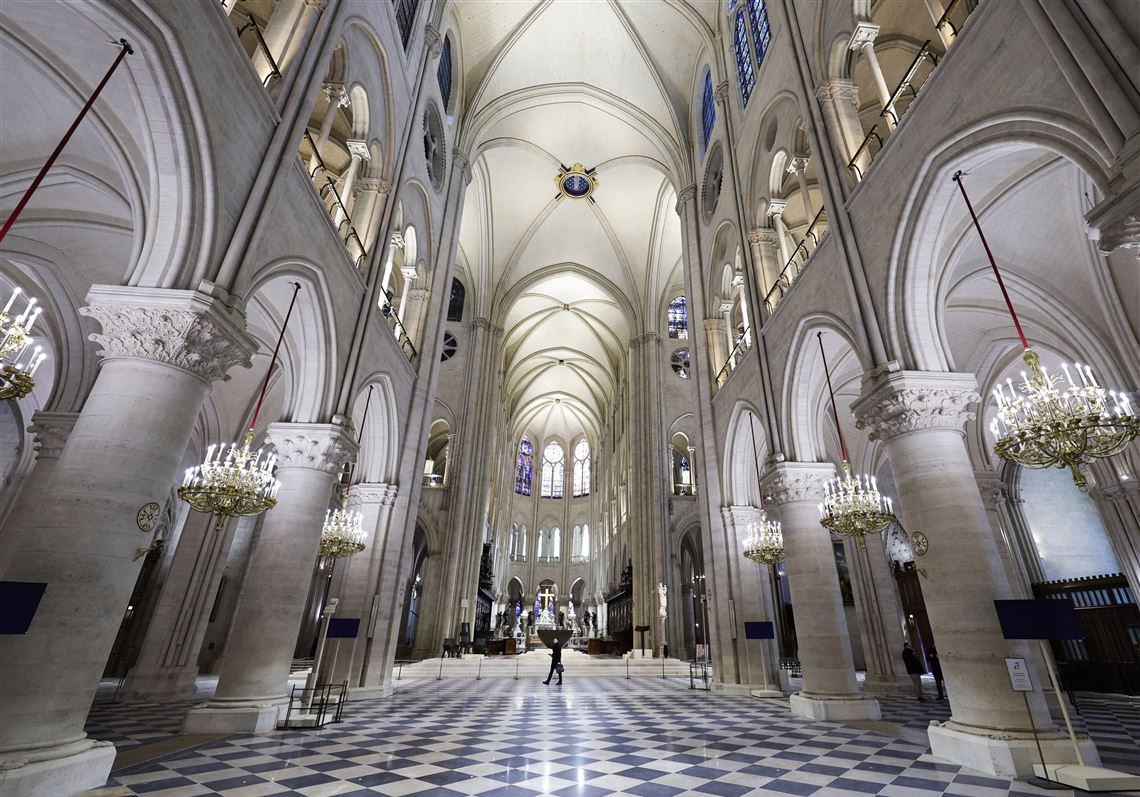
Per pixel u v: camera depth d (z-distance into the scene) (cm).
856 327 796
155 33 498
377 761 555
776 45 1216
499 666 1872
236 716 698
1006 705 554
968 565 609
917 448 677
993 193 764
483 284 2817
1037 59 524
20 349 586
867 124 1429
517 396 4269
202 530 1266
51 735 416
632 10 1925
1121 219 408
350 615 1149
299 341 938
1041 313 1074
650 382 2736
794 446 1081
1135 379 900
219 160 579
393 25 1152
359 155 1062
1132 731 750
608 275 3042
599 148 2472
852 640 2211
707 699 1151
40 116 693
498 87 2086
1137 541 1105
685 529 2453
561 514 4875
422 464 1400
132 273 542
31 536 446
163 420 515
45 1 507
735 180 1447
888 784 479
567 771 524
